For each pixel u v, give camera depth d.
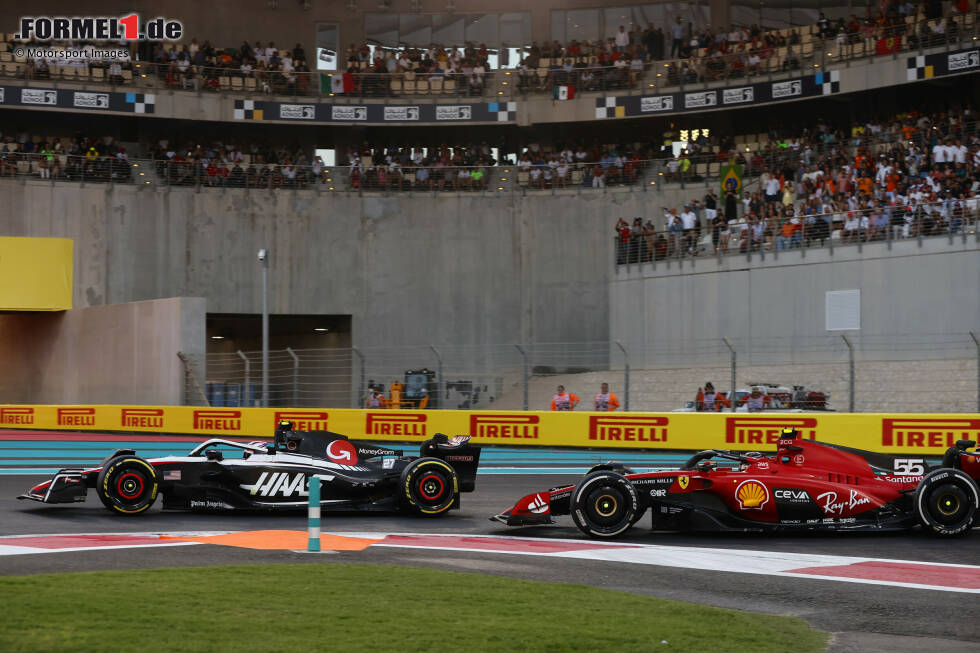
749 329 93.12
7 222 107.06
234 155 117.25
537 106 118.12
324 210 113.81
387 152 118.88
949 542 34.41
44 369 102.00
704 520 35.06
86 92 113.31
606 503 34.59
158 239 110.88
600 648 18.47
